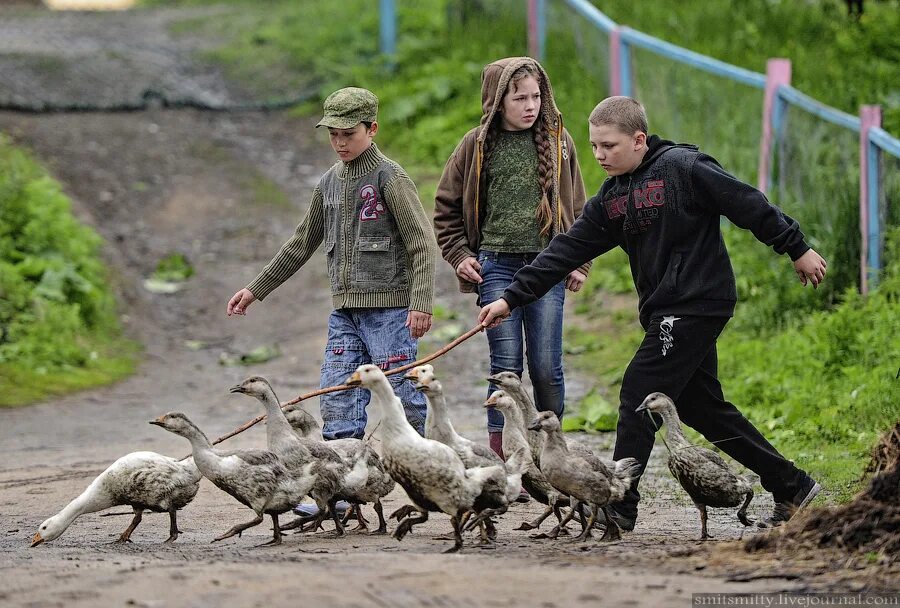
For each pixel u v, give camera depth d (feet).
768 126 163.02
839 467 93.71
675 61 187.83
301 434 84.58
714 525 79.92
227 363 168.25
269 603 49.85
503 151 91.25
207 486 99.76
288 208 224.53
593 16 223.51
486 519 70.85
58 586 55.83
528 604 49.49
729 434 76.38
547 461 70.28
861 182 141.90
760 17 238.27
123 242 209.97
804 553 60.49
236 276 200.85
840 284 146.20
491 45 264.72
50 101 262.26
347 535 78.02
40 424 136.98
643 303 75.31
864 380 117.50
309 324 183.62
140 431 132.87
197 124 260.62
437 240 94.89
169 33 330.13
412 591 51.65
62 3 434.30
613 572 56.75
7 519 87.10
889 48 213.25
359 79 272.72
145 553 69.05
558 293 91.04
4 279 173.27
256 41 311.27
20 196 191.62
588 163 205.57
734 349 139.44
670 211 72.79
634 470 72.23
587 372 150.61
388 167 85.25
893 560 57.77
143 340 180.04
